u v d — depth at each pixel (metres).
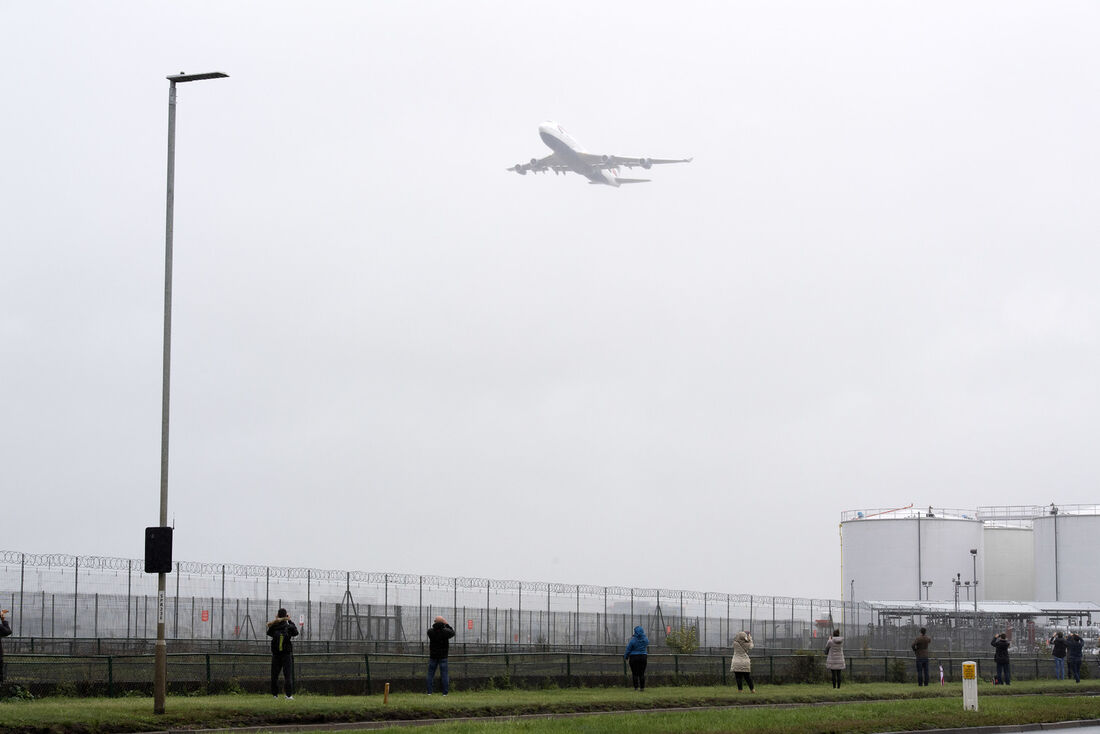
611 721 60.28
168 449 55.50
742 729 58.72
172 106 56.97
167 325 55.84
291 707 60.31
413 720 62.03
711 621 140.50
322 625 113.00
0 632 63.41
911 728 64.50
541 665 91.19
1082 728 72.56
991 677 124.06
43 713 52.50
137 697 67.62
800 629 150.00
